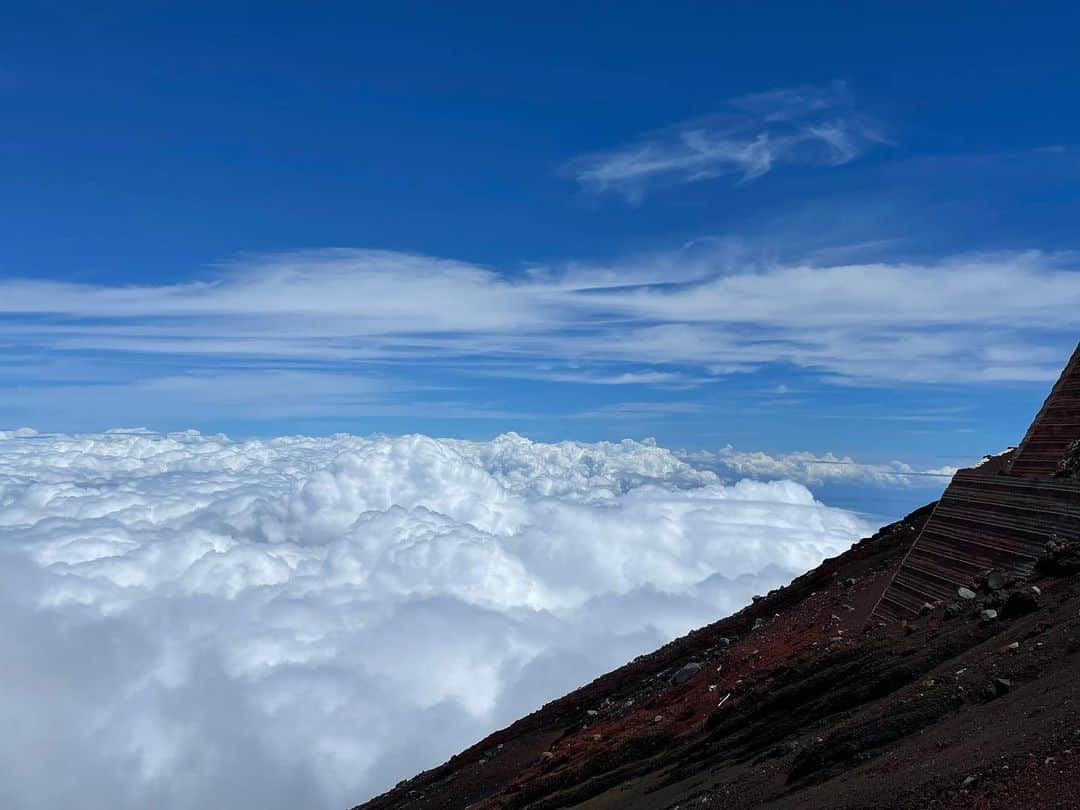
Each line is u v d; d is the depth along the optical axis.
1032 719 20.67
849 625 48.91
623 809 34.84
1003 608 31.75
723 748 36.28
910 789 19.53
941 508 52.19
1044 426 51.56
